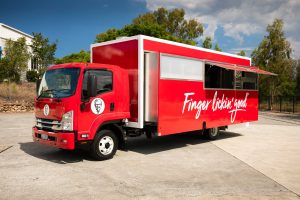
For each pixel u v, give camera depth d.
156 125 8.56
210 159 8.40
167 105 8.76
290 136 13.06
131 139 11.68
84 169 7.09
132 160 8.10
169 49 9.03
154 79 8.55
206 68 10.39
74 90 7.27
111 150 8.13
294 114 28.34
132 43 8.52
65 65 7.79
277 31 34.44
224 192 5.67
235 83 11.94
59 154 8.62
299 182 6.39
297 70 41.16
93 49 9.73
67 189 5.69
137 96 8.45
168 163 7.86
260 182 6.34
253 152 9.45
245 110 12.63
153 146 10.23
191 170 7.21
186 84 9.48
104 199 5.21
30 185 5.89
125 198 5.27
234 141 11.52
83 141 7.47
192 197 5.37
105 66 7.93
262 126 16.95
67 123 7.18
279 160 8.38
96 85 7.29
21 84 26.20
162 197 5.34
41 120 7.93
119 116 8.16
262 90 35.09
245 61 12.64
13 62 23.50
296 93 40.19
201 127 10.19
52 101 7.45
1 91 23.19
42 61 29.70
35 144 10.09
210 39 42.66
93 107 7.55
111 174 6.73
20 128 13.96
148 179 6.42
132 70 8.54
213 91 10.71
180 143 10.89
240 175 6.85
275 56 34.22
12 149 9.27
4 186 5.82
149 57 8.64
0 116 19.19
